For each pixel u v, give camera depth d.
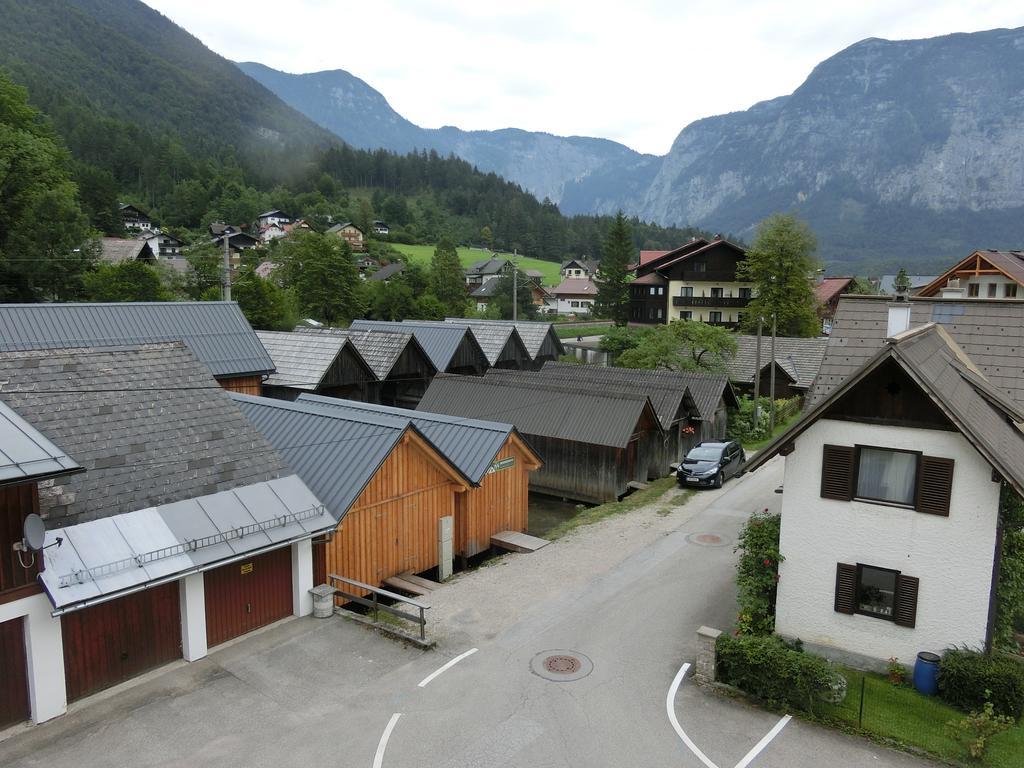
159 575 13.79
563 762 12.23
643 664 15.74
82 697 13.78
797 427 15.45
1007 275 58.12
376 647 16.19
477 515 23.67
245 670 15.03
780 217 74.25
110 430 16.11
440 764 12.09
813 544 15.94
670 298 89.50
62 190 59.53
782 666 13.95
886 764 12.37
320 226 162.75
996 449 13.63
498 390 34.62
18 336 28.22
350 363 38.62
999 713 13.62
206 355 33.41
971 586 14.49
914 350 15.34
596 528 25.78
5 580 12.32
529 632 17.22
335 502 18.45
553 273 170.25
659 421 32.94
